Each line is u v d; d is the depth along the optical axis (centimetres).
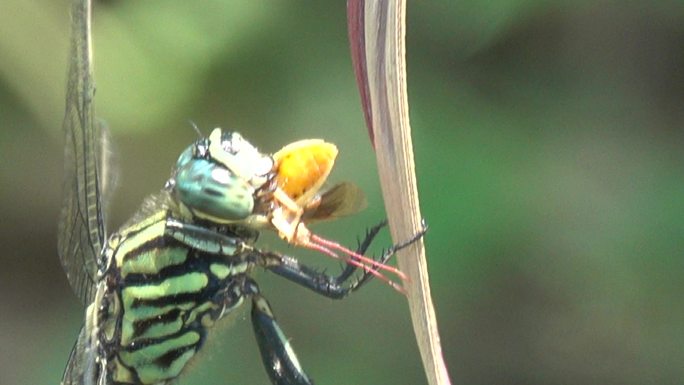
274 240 44
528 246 44
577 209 44
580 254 44
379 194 44
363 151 44
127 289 40
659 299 44
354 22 38
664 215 44
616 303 44
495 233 44
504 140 44
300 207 39
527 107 44
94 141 40
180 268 40
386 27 38
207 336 40
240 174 39
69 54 40
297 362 40
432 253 44
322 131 44
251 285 40
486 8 44
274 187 39
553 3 44
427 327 38
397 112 38
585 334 44
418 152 44
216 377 44
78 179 40
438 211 44
